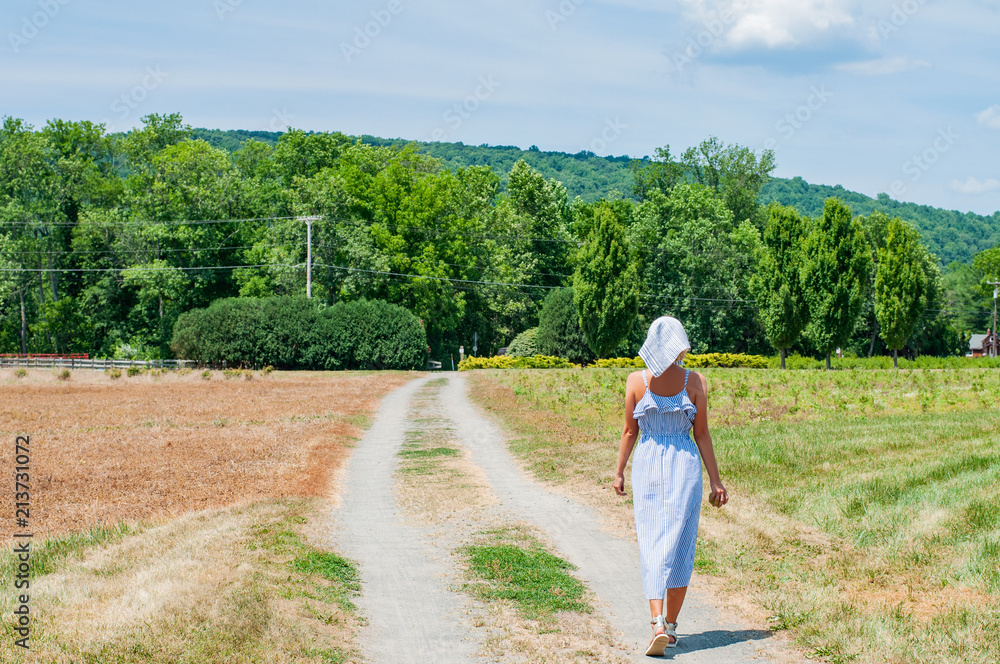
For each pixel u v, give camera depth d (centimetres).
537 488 1191
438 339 7488
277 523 908
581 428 1845
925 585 663
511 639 557
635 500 538
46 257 6712
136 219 6419
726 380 3272
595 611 623
